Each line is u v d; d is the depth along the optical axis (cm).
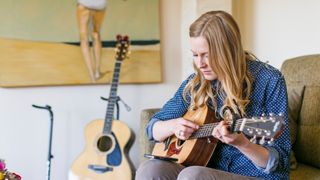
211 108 157
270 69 145
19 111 245
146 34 263
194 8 256
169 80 274
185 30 268
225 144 151
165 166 147
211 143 152
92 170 227
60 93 252
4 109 242
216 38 138
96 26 252
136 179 149
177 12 275
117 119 248
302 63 207
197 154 153
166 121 168
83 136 256
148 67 264
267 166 132
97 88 258
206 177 132
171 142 168
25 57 241
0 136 242
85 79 252
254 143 129
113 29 255
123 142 231
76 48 250
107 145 234
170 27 274
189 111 167
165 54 273
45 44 244
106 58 254
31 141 248
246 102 140
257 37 269
